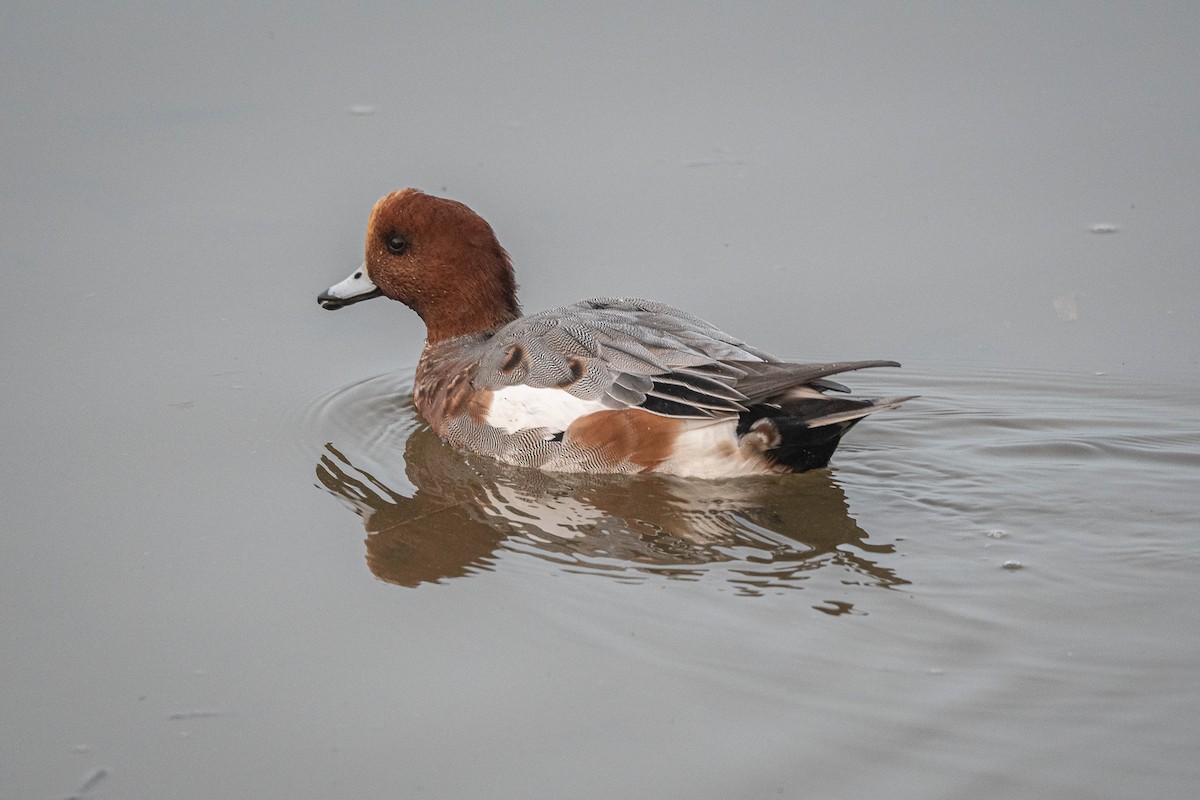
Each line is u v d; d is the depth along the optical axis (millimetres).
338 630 10742
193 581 11523
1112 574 11172
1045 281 16953
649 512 12602
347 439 14492
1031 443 13883
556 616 10773
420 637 10602
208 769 9117
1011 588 10969
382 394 15672
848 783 8664
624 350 13008
